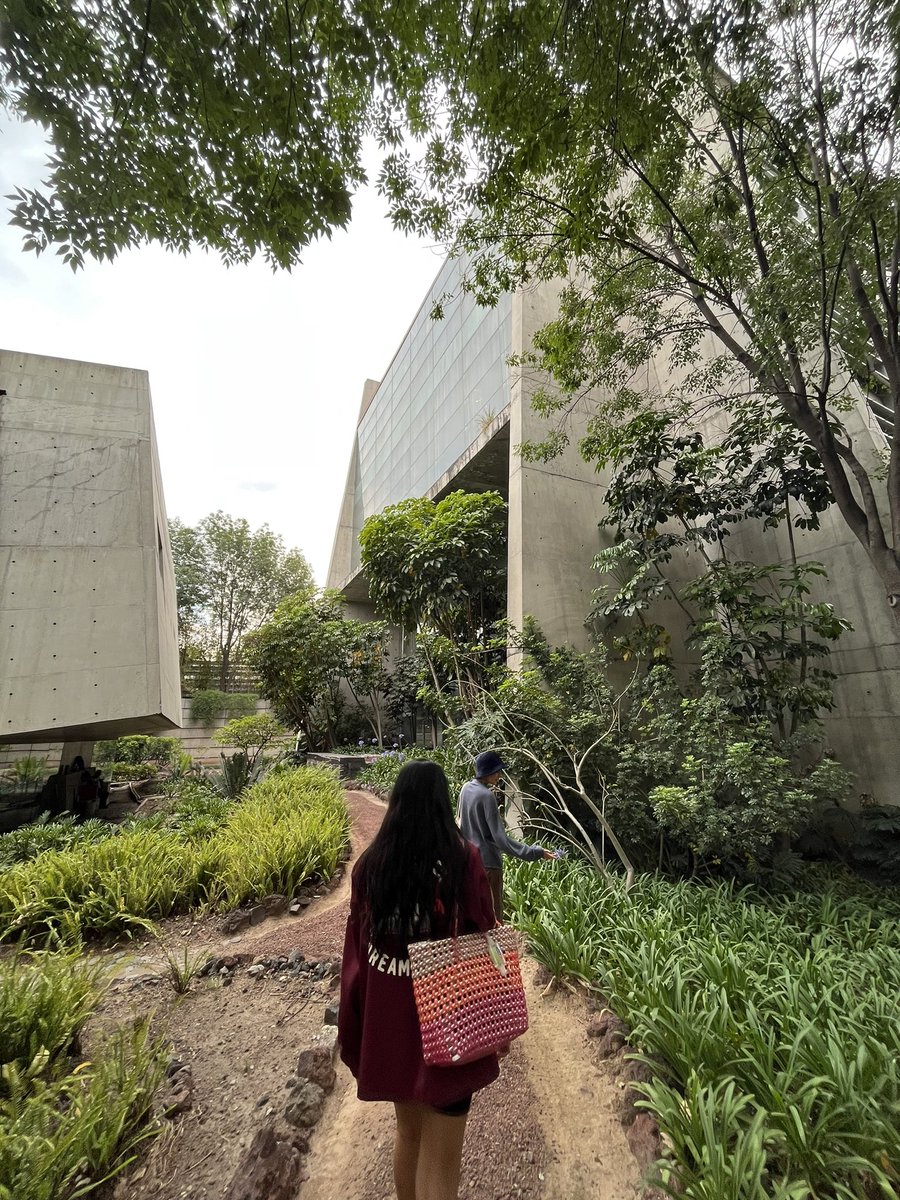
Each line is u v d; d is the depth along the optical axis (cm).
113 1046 208
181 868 439
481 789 319
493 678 673
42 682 789
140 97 253
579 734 570
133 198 272
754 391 616
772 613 625
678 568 908
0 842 579
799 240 441
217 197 290
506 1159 188
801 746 562
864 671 695
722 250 518
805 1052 192
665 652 720
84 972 251
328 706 1540
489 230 564
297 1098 207
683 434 939
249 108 268
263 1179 167
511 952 138
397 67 302
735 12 313
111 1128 175
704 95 475
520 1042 254
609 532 875
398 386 1770
